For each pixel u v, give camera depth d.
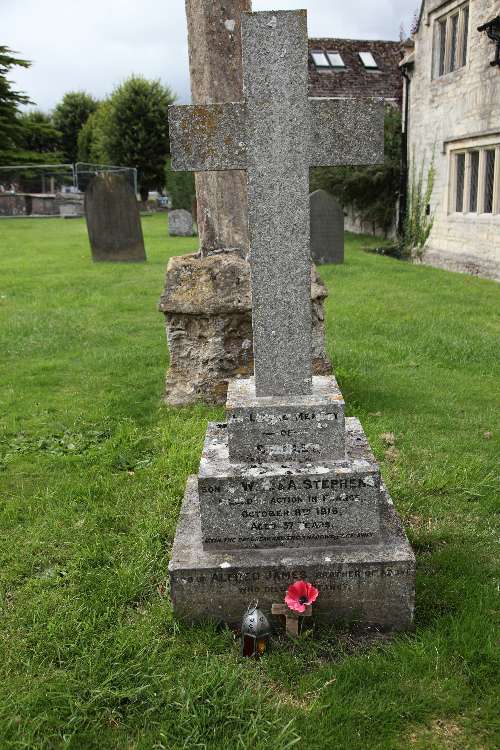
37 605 3.16
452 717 2.53
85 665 2.76
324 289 5.87
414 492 4.25
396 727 2.48
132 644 2.86
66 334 8.83
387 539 3.15
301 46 2.88
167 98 38.91
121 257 15.47
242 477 3.04
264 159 2.99
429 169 17.53
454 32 15.86
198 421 5.50
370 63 26.22
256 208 3.04
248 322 5.89
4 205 33.31
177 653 2.86
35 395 6.45
